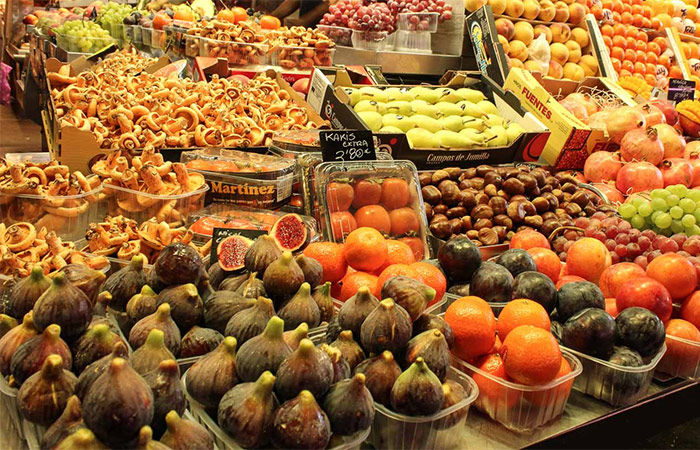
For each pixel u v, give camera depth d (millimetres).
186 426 1103
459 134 3209
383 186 2223
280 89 3555
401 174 2279
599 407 1652
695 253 2236
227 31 3990
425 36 4512
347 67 3895
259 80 3518
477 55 4266
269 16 5133
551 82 4402
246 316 1372
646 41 5332
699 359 1825
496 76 4059
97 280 1469
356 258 1769
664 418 1768
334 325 1478
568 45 4836
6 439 1305
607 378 1637
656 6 5809
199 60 3697
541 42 4613
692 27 5953
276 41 4066
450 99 3553
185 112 2824
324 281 1800
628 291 1806
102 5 6281
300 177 2461
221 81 3348
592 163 3402
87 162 2492
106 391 1014
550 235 2533
